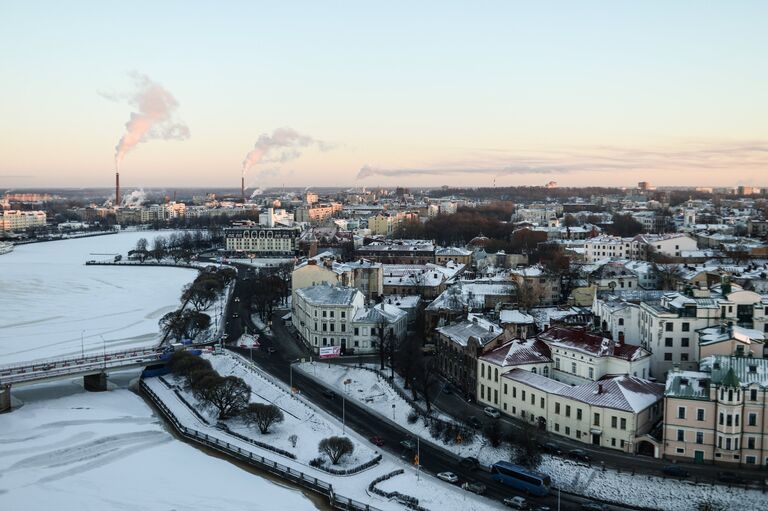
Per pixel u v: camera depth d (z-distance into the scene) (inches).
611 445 6072.8
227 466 6338.6
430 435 6702.8
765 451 5551.2
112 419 7632.9
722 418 5605.3
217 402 7308.1
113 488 5876.0
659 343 7175.2
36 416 7706.7
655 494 5275.6
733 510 5002.5
